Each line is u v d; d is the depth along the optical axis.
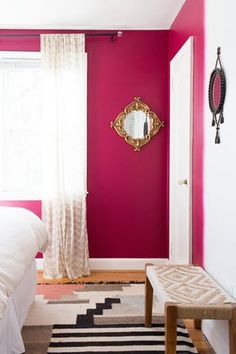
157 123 4.23
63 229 4.01
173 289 2.19
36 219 3.05
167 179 4.23
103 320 2.85
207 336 2.59
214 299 2.02
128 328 2.72
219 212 2.43
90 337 2.58
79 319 2.86
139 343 2.50
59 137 4.02
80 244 4.09
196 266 2.70
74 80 4.04
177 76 3.77
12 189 4.25
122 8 3.64
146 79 4.21
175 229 3.86
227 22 2.28
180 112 3.64
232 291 2.19
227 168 2.28
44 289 3.58
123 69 4.21
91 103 4.20
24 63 4.18
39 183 4.28
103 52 4.19
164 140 4.25
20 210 3.05
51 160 4.02
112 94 4.21
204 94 2.79
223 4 2.35
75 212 4.09
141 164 4.26
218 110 2.40
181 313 1.90
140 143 4.23
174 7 3.61
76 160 4.08
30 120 4.24
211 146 2.61
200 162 2.89
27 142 4.25
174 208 3.91
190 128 3.12
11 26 4.10
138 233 4.29
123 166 4.25
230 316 1.90
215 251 2.51
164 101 4.23
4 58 4.14
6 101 4.19
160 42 4.21
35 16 3.83
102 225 4.27
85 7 3.61
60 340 2.53
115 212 4.27
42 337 2.57
